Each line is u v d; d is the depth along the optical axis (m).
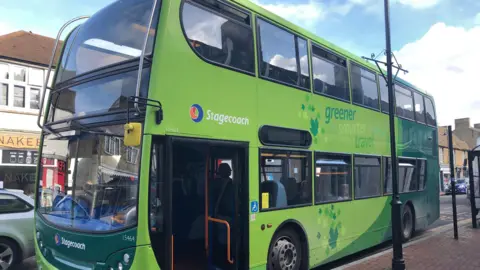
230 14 5.80
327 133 7.73
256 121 6.00
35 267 8.24
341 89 8.37
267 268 6.10
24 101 19.72
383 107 10.12
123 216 4.46
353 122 8.67
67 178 5.32
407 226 11.00
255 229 5.87
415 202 11.52
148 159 4.41
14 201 8.09
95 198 4.84
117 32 5.29
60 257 5.11
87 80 5.40
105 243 4.52
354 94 8.84
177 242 6.05
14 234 7.80
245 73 5.89
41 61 20.30
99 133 4.97
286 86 6.70
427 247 9.66
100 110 5.10
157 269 4.41
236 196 5.75
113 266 4.43
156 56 4.65
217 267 5.82
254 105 5.99
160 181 4.55
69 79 5.80
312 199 7.17
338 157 8.09
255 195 5.90
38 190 6.02
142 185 4.36
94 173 4.93
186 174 6.17
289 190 6.65
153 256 4.37
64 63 6.18
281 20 6.84
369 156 9.24
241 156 5.78
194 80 5.05
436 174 13.47
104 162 4.82
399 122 10.90
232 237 5.72
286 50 6.86
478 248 9.52
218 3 5.62
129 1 5.35
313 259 7.13
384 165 9.93
